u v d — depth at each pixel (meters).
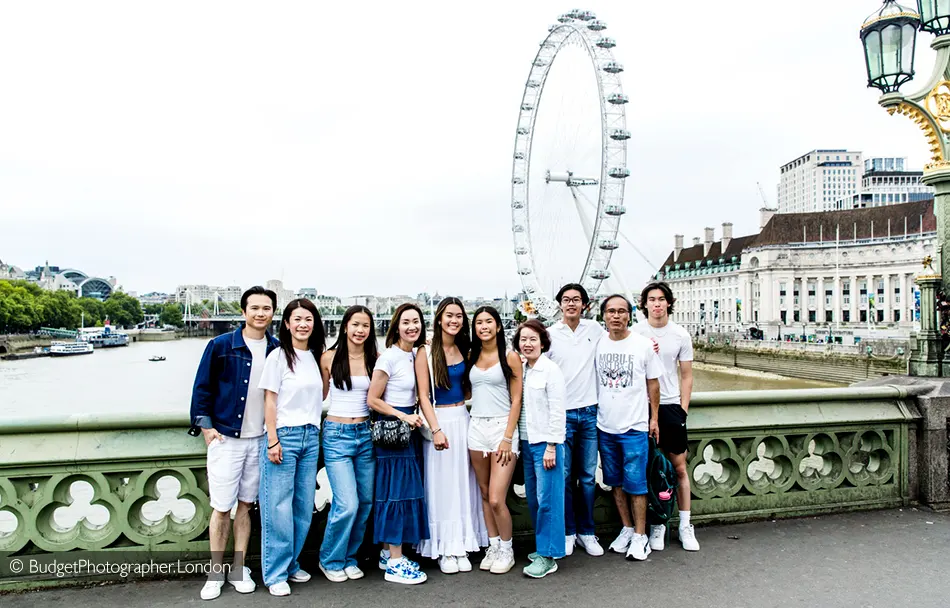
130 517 5.21
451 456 5.44
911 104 6.49
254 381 5.12
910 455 6.68
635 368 5.61
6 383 62.19
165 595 4.89
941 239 6.80
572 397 5.78
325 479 11.06
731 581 5.05
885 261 107.31
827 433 6.51
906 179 193.00
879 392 6.62
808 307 118.38
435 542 5.38
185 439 5.32
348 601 4.78
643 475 5.55
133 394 52.62
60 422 5.12
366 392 5.34
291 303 5.21
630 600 4.75
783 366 69.31
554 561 5.28
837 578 5.06
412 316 5.44
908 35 6.29
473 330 5.52
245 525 5.17
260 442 5.18
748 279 125.44
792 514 6.41
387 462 5.25
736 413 6.34
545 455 5.20
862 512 6.52
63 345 111.31
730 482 6.37
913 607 4.60
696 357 88.94
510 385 5.48
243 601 4.79
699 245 153.38
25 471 5.03
